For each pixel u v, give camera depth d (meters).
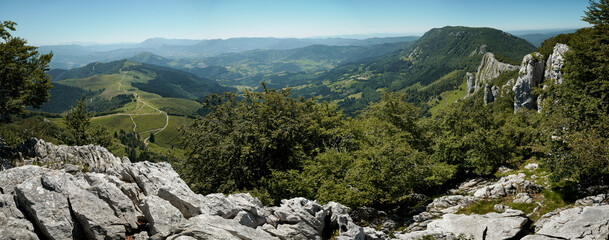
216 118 43.53
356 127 42.03
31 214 11.27
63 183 12.65
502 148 40.81
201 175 38.84
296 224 17.22
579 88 41.28
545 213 24.84
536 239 18.92
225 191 34.84
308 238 17.05
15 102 28.88
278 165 39.06
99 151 29.81
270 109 42.16
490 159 40.19
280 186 32.28
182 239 11.83
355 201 26.52
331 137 42.94
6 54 28.66
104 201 13.12
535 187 29.75
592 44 47.06
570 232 18.83
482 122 51.00
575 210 20.70
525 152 44.44
